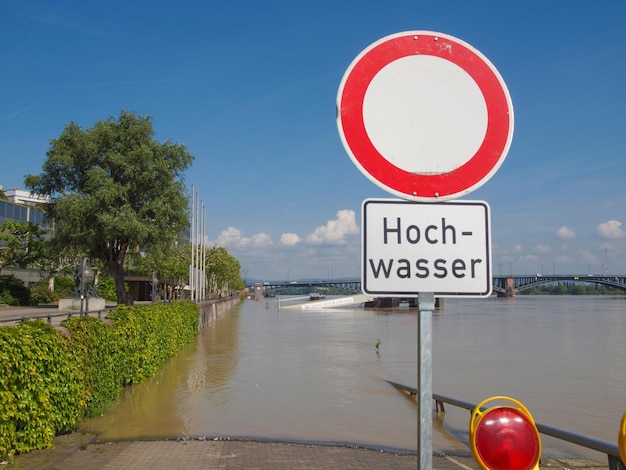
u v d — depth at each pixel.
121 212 31.61
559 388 18.02
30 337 7.62
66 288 54.34
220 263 92.62
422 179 2.50
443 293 2.43
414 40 2.57
